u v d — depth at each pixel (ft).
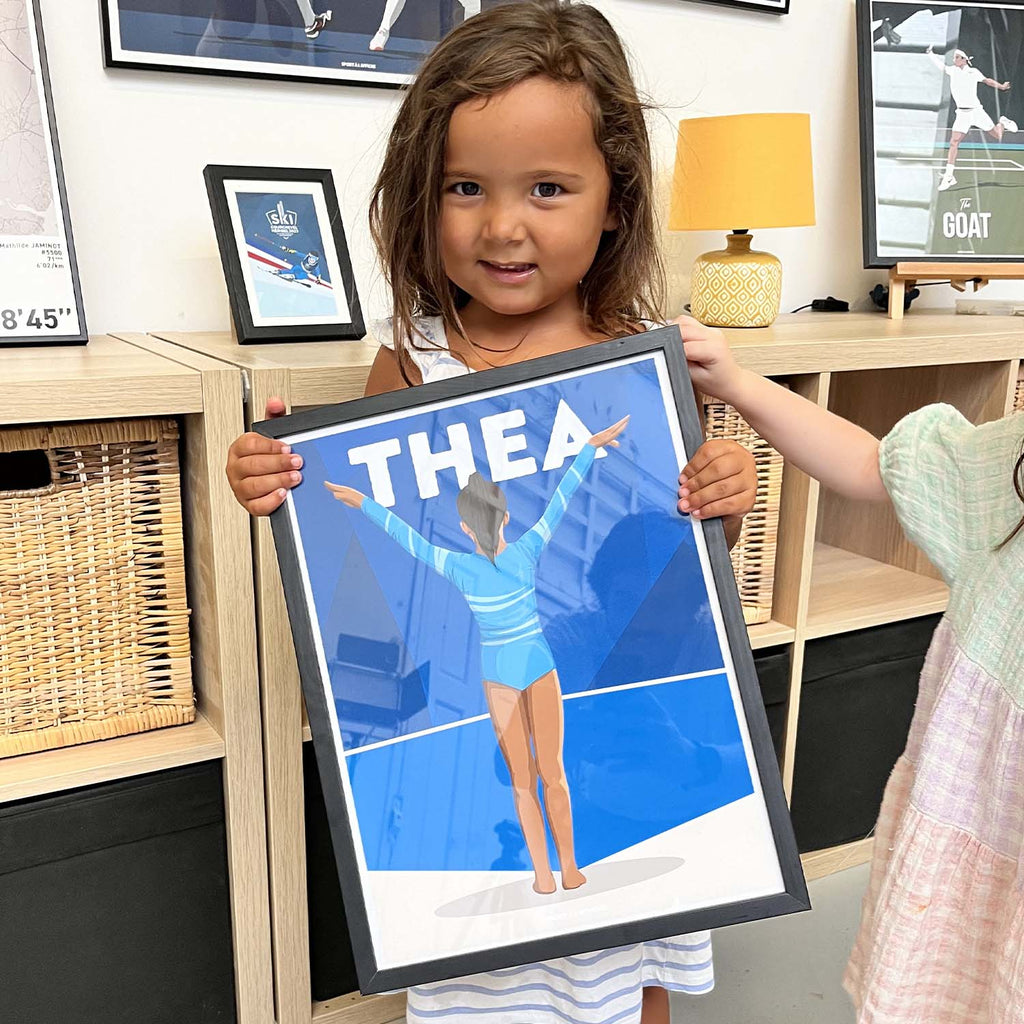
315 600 2.78
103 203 4.43
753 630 4.76
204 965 3.89
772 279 5.05
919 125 5.81
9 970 3.52
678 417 2.89
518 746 2.82
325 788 2.74
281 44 4.57
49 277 4.08
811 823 5.19
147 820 3.65
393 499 2.81
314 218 4.41
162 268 4.61
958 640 2.73
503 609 2.83
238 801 3.76
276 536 2.77
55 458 3.42
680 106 5.62
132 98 4.40
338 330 4.33
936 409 2.95
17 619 3.48
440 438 2.82
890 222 5.77
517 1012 3.33
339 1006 4.13
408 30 4.82
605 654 2.85
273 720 3.72
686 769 2.86
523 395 2.84
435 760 2.79
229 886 3.89
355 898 2.73
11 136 4.02
